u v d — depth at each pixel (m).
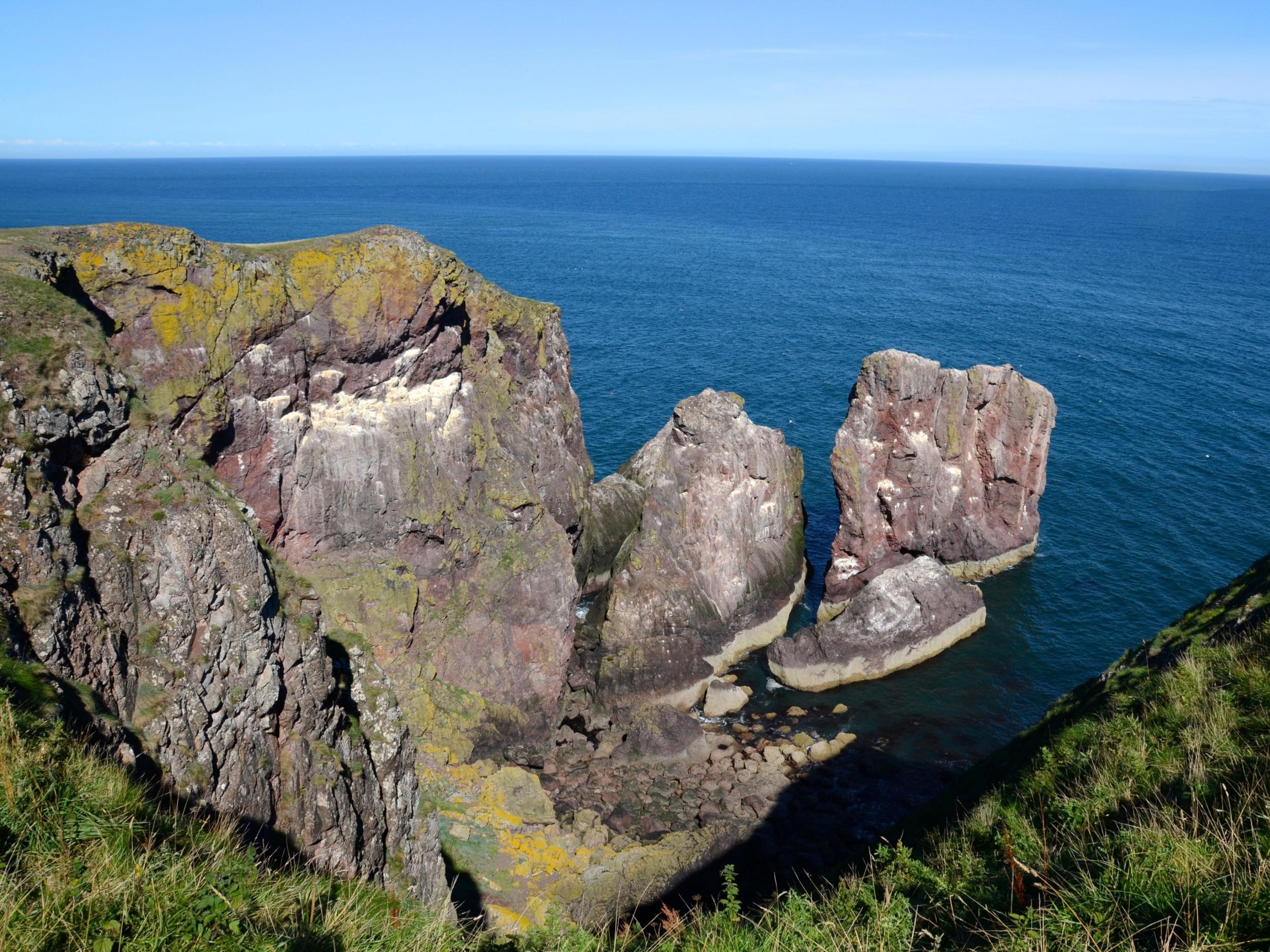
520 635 42.97
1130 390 95.00
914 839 24.38
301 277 35.41
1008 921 12.61
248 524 18.38
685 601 49.03
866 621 49.25
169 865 11.20
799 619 55.66
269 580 18.12
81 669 14.66
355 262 36.53
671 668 46.84
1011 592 56.59
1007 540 58.94
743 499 52.94
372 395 38.94
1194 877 11.34
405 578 39.75
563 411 56.12
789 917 14.16
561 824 35.38
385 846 19.34
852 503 55.97
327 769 18.02
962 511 58.44
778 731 44.53
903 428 55.59
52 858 10.29
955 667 49.75
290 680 18.02
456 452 42.19
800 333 123.19
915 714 45.91
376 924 12.87
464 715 40.28
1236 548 61.03
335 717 18.83
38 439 15.82
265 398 35.31
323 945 11.43
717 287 160.25
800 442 82.12
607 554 57.59
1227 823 12.84
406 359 39.34
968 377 57.22
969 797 24.89
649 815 36.75
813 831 36.22
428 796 33.50
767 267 189.25
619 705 45.38
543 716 42.78
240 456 35.12
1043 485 59.94
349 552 39.12
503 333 48.97
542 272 174.25
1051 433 81.50
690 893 32.12
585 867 31.97
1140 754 17.09
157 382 31.61
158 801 13.46
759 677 49.50
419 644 40.47
